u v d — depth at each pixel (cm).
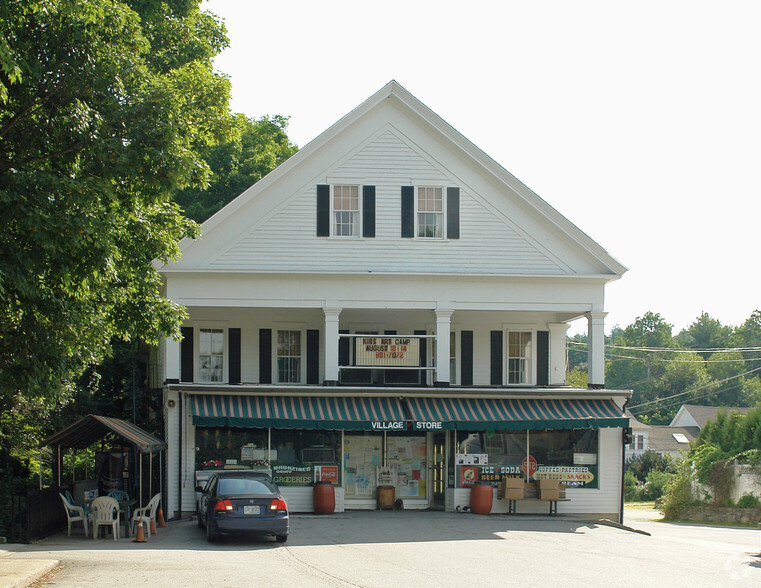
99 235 1484
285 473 2733
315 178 2866
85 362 1712
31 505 2005
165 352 2817
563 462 2836
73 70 1579
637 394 11256
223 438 2720
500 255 2914
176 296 2791
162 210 2014
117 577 1405
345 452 2927
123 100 1647
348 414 2691
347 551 1844
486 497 2752
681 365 11075
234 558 1686
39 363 1480
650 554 1919
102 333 1727
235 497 1936
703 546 2236
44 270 1522
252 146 4484
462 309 2888
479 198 2923
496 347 3222
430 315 3203
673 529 3206
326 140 2864
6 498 2583
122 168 1600
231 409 2656
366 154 2891
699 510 4269
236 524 1917
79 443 2456
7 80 1509
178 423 2691
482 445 2830
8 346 1458
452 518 2644
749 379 11050
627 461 7762
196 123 1953
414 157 2908
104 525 2147
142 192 1722
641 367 11500
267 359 3102
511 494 2753
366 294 2858
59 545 1939
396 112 2905
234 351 3091
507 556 1781
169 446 2680
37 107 1587
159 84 1702
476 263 2903
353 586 1330
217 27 3072
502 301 2908
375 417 2686
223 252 2811
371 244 2867
